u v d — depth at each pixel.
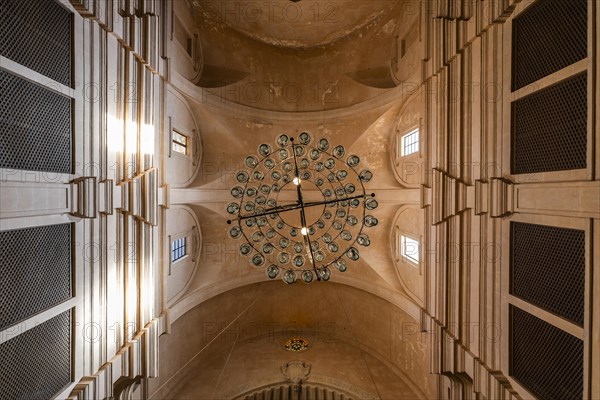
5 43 4.31
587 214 4.10
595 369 4.06
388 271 10.15
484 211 5.92
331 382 9.52
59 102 5.04
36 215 4.49
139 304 6.83
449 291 7.09
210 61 9.91
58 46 5.03
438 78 7.23
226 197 10.06
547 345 5.03
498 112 5.79
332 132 10.60
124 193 6.16
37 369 4.84
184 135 9.00
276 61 10.90
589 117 4.07
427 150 7.69
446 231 7.03
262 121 10.51
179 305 8.54
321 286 11.32
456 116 6.76
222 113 9.62
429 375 8.23
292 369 9.92
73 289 5.34
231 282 10.40
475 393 6.32
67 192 4.98
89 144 5.50
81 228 5.45
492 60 5.86
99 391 5.58
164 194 7.48
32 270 4.71
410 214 9.25
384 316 10.11
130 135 6.46
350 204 6.51
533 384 5.25
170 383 8.83
